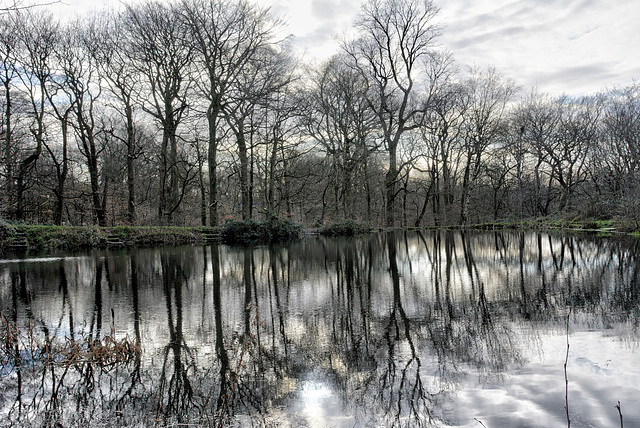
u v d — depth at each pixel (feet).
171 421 10.82
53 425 10.75
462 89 97.81
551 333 16.34
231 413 11.12
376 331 17.94
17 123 72.43
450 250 52.65
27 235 55.36
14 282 31.37
